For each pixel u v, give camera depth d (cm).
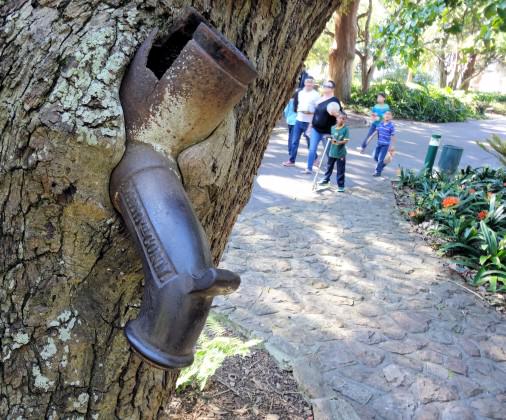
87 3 65
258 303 356
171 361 57
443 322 362
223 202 91
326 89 658
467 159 1038
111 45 65
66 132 63
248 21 81
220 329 279
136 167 64
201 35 61
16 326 72
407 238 526
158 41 70
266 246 462
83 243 69
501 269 444
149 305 58
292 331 324
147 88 64
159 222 59
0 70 64
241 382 256
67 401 77
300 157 816
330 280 408
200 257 58
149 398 92
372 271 436
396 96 1672
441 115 1697
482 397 283
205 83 63
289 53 95
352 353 309
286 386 259
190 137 67
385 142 755
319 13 98
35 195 67
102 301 75
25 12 65
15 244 69
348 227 538
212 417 225
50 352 74
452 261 470
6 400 74
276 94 100
